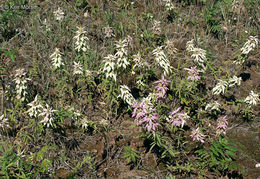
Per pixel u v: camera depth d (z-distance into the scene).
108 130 1.09
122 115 1.15
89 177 0.94
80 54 1.26
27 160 0.86
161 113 1.06
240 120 1.16
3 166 0.79
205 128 1.05
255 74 1.39
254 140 1.07
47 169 0.92
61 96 1.17
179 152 0.94
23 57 1.40
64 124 1.09
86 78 1.14
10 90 1.07
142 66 1.15
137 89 1.26
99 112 1.16
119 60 1.03
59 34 1.52
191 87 1.06
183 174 0.95
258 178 0.95
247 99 1.09
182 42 1.56
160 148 1.01
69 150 1.01
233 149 0.90
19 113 1.04
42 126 0.93
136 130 1.10
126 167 0.98
